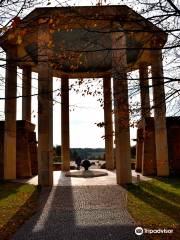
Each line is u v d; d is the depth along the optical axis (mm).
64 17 8156
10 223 13250
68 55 10516
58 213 15180
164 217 13781
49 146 24188
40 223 13359
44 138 24125
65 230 12234
